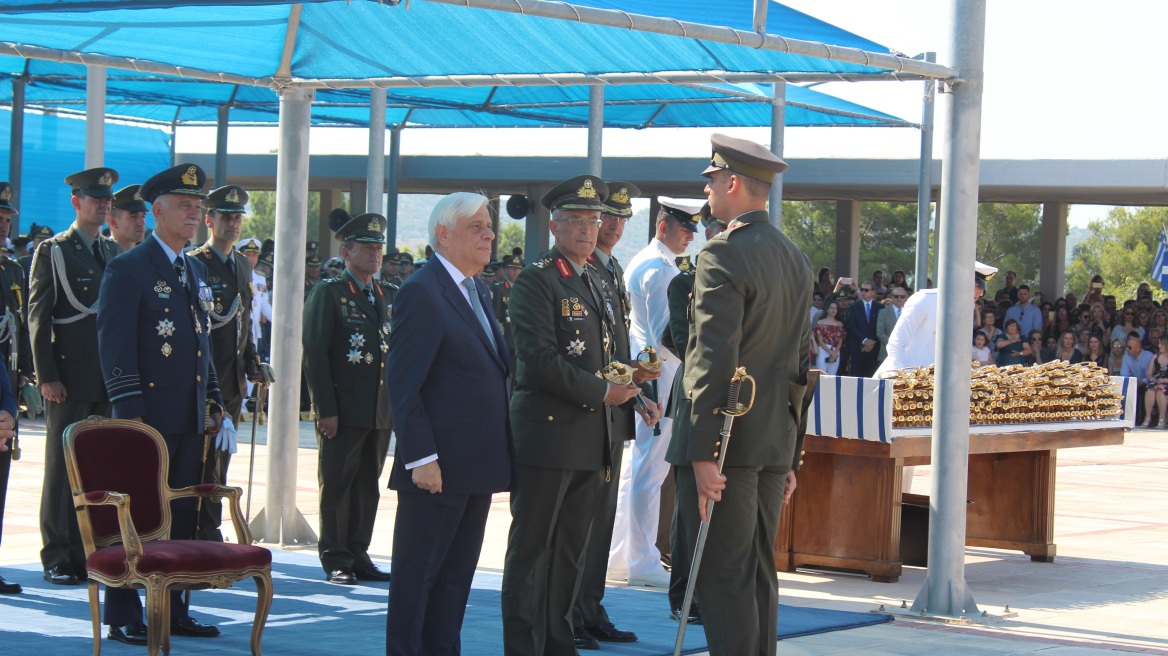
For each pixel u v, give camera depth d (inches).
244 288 327.0
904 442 348.8
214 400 275.0
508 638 240.2
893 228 2500.0
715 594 213.3
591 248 250.1
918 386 351.6
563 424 240.5
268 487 382.3
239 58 369.7
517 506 241.4
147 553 226.1
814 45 283.0
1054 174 946.7
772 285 210.2
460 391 222.7
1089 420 398.9
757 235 212.2
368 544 333.1
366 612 293.0
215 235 322.7
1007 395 371.9
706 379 206.2
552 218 251.0
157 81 749.3
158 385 263.3
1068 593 344.2
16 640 255.4
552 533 245.0
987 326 927.7
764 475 217.6
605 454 244.8
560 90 713.6
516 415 243.4
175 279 269.0
